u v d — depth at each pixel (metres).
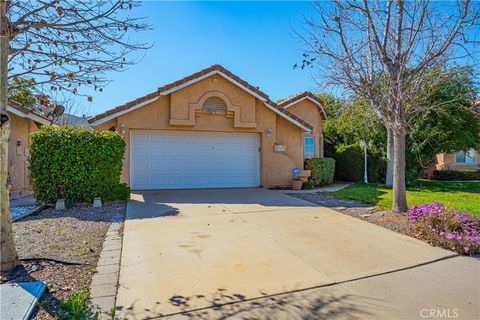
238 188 14.20
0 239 4.27
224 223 7.36
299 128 15.59
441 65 8.14
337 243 5.89
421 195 12.62
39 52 4.57
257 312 3.39
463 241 5.40
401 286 4.08
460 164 26.62
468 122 15.79
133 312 3.35
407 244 5.84
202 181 14.11
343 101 11.12
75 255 5.03
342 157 20.80
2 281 4.00
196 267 4.65
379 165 19.92
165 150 13.59
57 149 9.29
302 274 4.43
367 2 7.92
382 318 3.29
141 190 13.02
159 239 6.02
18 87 4.67
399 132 8.43
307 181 15.27
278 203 10.12
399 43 7.80
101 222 7.36
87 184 9.56
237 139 14.68
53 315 3.26
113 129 13.20
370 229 6.90
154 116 13.06
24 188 14.16
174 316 3.30
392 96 8.12
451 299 3.73
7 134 4.31
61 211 8.60
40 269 4.42
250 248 5.56
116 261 4.83
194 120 13.38
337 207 9.50
